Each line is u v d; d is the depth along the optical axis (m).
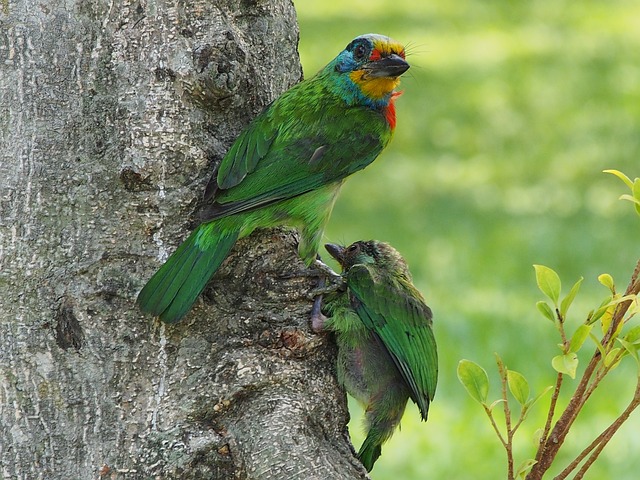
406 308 8.55
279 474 7.12
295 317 7.79
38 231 7.00
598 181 27.92
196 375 7.23
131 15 7.25
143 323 7.16
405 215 25.39
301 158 8.34
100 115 7.16
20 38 7.03
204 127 7.51
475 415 15.51
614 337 7.07
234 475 7.18
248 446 7.18
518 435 14.99
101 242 7.13
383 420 8.60
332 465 7.32
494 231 24.05
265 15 8.27
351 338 8.17
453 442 14.84
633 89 36.78
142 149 7.22
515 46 43.44
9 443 6.93
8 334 6.95
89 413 7.03
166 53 7.29
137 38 7.25
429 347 8.74
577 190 27.19
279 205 8.07
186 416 7.16
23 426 6.95
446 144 31.55
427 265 21.69
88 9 7.16
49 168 7.02
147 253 7.25
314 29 45.56
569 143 31.30
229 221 7.49
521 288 20.33
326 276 8.13
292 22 8.61
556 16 49.81
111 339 7.10
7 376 6.94
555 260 21.97
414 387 8.52
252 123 8.00
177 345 7.23
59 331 7.03
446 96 36.34
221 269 7.65
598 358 7.22
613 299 7.02
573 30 46.75
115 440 7.06
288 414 7.32
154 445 7.09
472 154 30.61
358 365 8.29
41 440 6.96
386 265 8.83
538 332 17.94
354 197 26.88
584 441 14.88
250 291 7.76
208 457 7.13
